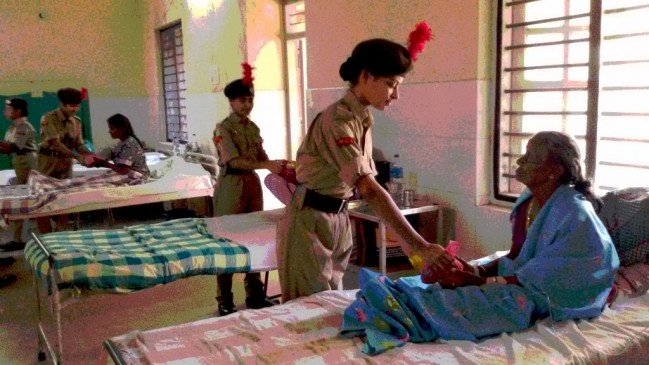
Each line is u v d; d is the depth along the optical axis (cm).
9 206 434
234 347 184
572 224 193
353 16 411
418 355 175
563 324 192
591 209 199
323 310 211
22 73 706
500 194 325
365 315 192
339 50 431
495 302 194
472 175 329
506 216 309
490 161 329
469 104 325
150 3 741
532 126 316
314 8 457
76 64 732
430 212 358
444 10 335
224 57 577
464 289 198
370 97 204
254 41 538
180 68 717
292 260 228
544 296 193
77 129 538
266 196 555
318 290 230
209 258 286
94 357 300
